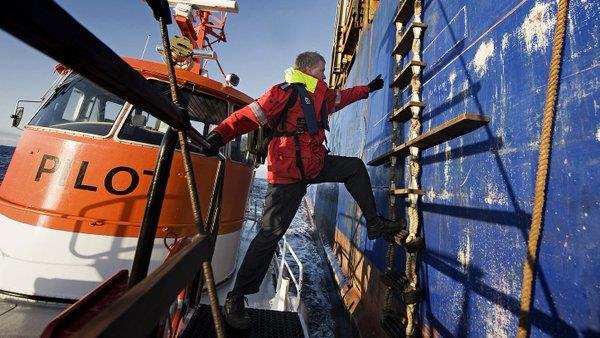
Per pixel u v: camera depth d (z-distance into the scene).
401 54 4.27
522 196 1.71
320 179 2.55
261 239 2.28
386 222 2.66
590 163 1.32
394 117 3.93
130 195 3.12
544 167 1.40
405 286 2.93
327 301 7.10
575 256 1.35
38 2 0.37
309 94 2.36
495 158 2.00
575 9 1.47
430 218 2.90
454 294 2.35
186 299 2.53
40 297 2.83
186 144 1.06
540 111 1.65
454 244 2.42
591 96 1.34
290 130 2.27
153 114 0.85
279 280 4.14
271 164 2.35
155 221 1.00
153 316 0.66
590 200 1.30
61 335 0.96
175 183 3.33
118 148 3.13
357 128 8.39
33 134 3.28
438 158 2.87
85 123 3.20
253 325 2.42
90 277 2.93
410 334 2.88
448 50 2.92
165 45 1.00
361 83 8.40
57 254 2.89
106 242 3.00
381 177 4.75
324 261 9.70
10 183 3.16
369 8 9.14
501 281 1.83
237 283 2.29
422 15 3.77
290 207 2.32
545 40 1.67
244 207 4.50
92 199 3.01
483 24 2.36
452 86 2.75
